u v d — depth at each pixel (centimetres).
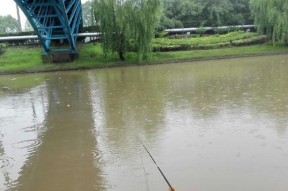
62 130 1725
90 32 5241
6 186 1155
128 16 4272
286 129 1484
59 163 1310
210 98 2170
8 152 1473
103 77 3484
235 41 5072
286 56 4438
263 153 1255
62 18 3744
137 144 1444
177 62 4422
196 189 1035
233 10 6444
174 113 1875
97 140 1536
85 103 2289
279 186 1025
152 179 1118
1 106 2383
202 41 5047
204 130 1555
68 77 3653
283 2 4903
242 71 3266
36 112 2145
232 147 1331
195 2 6588
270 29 5125
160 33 5347
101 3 4306
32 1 3612
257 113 1752
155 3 4303
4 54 4828
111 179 1144
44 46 4312
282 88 2308
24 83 3406
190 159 1247
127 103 2202
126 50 4450
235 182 1062
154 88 2650
